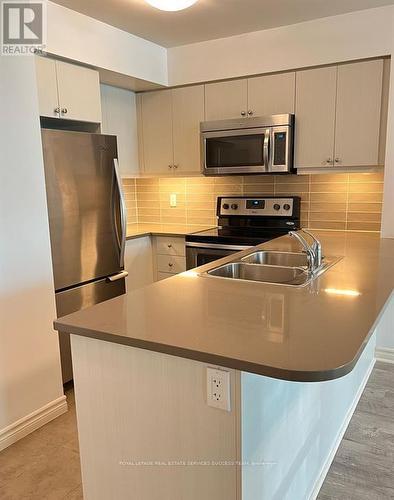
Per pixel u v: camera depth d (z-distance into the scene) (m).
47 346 2.34
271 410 1.30
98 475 1.46
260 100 3.34
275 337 1.16
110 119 3.61
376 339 3.06
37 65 2.66
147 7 2.72
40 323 2.29
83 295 2.78
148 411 1.28
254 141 3.33
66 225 2.62
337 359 1.02
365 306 1.43
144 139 3.92
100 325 1.29
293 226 3.54
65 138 2.56
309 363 1.00
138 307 1.47
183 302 1.51
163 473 1.30
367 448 2.11
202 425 1.18
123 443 1.37
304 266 2.19
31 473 1.95
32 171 2.18
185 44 3.52
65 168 2.57
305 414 1.63
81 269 2.75
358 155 3.05
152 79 3.50
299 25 3.07
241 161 3.41
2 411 2.12
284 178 3.63
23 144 2.12
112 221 2.96
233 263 2.19
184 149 3.73
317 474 1.85
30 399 2.26
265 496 1.32
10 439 2.16
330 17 2.95
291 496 1.56
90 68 3.04
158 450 1.29
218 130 3.46
